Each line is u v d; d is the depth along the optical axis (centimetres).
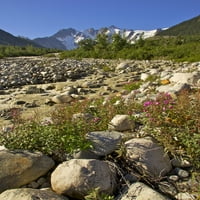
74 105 813
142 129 550
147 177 426
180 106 594
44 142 479
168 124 540
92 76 1769
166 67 2011
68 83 1512
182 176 432
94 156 463
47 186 415
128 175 431
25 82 1541
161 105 593
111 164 442
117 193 400
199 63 1892
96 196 359
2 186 391
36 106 1013
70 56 4922
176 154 473
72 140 468
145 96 864
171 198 389
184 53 3216
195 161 453
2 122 816
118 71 2002
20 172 408
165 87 961
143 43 5116
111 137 493
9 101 1112
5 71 1866
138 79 1499
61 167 403
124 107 709
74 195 379
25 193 357
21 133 496
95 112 714
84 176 382
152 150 457
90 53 4641
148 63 2508
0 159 414
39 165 428
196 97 671
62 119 596
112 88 1301
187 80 1056
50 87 1394
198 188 398
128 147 463
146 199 362
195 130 515
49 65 2275
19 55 6238
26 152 445
